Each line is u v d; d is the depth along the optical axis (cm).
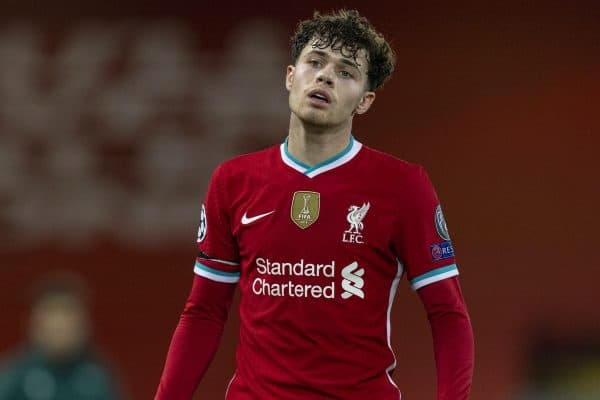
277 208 1170
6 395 1977
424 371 2914
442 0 2898
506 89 2900
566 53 2891
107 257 2992
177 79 2945
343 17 1203
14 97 2977
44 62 2970
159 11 2950
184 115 2953
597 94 2888
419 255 1173
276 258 1164
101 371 2019
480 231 2934
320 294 1152
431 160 2912
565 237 2928
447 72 2898
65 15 2964
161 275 2984
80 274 2992
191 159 2959
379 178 1173
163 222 2981
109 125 2970
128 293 2989
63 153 2980
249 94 2934
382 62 1211
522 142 2909
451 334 1173
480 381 2941
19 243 2995
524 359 2939
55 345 1984
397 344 2923
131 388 2975
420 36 2900
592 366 2923
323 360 1154
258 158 1207
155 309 2989
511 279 2942
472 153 2911
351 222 1159
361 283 1156
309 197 1166
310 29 1197
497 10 2892
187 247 2983
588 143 2900
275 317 1162
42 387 1969
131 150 2972
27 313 2991
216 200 1212
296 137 1189
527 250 2931
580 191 2914
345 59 1170
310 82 1165
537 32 2891
